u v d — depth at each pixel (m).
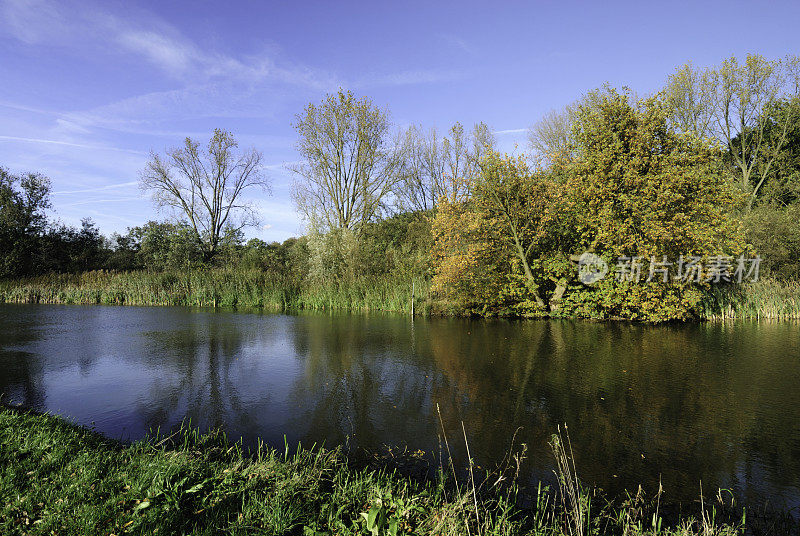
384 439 4.54
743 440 4.54
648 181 12.15
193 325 12.62
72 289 20.12
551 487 3.59
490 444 4.43
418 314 15.36
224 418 5.09
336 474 3.53
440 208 14.55
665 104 13.21
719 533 2.91
